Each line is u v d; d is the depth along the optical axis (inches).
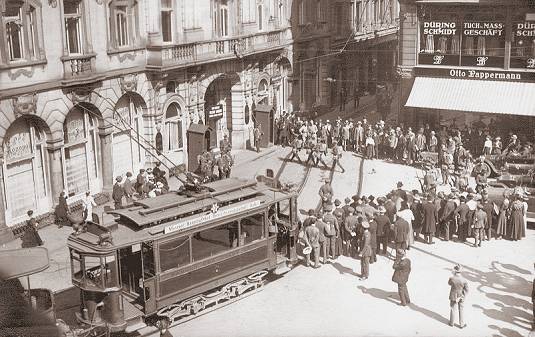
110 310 602.5
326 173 1245.7
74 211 1006.4
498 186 1056.8
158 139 1192.8
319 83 1776.6
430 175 1045.2
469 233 896.3
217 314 685.3
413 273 791.7
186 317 676.7
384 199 901.2
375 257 822.5
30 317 281.9
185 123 1256.8
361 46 1984.5
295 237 794.2
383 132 1360.7
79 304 688.4
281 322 657.0
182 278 660.1
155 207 653.9
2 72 866.8
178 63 1168.2
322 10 1743.4
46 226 962.1
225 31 1352.1
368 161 1331.2
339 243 843.4
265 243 749.9
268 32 1472.7
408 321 659.4
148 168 1074.7
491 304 703.1
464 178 1058.1
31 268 541.3
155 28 1146.0
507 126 1364.4
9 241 890.7
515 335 626.2
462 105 1320.1
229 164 1161.4
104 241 598.2
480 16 1317.7
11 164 921.5
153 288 631.8
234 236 716.0
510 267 810.8
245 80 1418.6
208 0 1261.1
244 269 726.5
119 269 608.1
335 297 722.8
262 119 1443.2
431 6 1354.6
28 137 947.3
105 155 1074.1
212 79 1316.4
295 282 768.9
